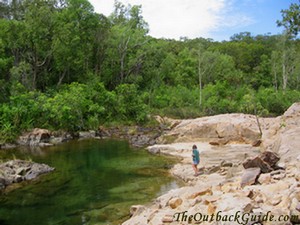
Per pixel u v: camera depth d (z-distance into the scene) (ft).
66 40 127.54
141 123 119.44
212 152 69.67
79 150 79.61
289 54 199.62
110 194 43.57
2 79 115.24
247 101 129.80
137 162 64.13
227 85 191.42
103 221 33.99
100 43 152.15
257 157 38.81
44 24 123.65
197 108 147.95
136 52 164.04
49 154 74.79
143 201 40.01
